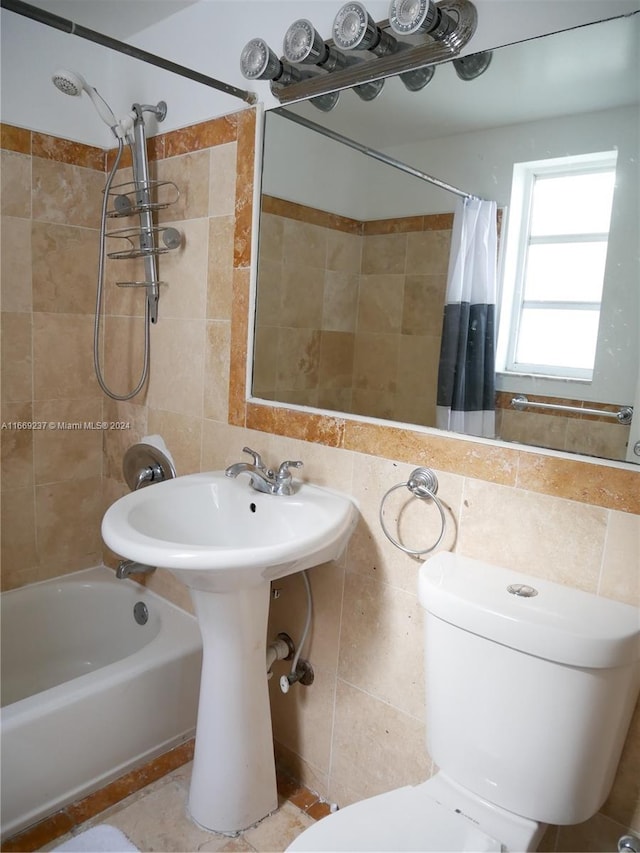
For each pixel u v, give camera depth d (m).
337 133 1.46
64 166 2.02
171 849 1.43
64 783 1.53
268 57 1.38
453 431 1.30
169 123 1.86
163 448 2.02
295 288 1.58
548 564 1.16
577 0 1.09
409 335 1.38
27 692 2.00
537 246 1.18
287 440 1.61
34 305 2.03
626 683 1.00
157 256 1.94
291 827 1.52
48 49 1.92
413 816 1.06
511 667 1.03
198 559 1.12
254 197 1.62
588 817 1.05
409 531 1.37
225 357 1.76
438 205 1.31
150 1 1.74
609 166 1.08
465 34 1.21
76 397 2.20
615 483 1.07
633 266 1.06
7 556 2.09
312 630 1.60
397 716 1.44
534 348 1.19
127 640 2.13
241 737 1.46
